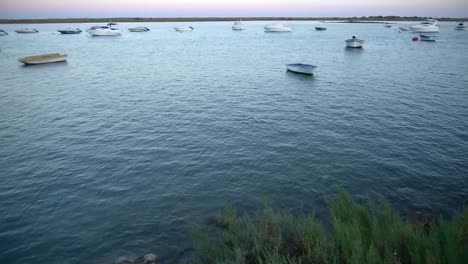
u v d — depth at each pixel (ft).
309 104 92.38
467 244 22.81
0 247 35.32
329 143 63.46
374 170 52.06
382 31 490.90
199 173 52.06
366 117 79.41
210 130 71.61
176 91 110.42
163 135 68.85
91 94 107.34
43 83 127.34
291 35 420.77
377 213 31.45
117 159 57.41
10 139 66.95
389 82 122.11
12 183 49.14
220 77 136.26
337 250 22.80
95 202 44.01
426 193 45.11
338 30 524.93
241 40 346.95
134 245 35.32
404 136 66.44
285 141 64.80
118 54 225.76
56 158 57.88
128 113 84.94
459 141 63.26
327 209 41.39
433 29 381.40
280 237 25.22
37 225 39.09
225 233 30.96
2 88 117.60
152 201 44.09
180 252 33.88
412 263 21.53
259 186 47.80
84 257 33.78
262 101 96.17
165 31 522.88
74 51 243.40
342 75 139.33
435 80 123.75
